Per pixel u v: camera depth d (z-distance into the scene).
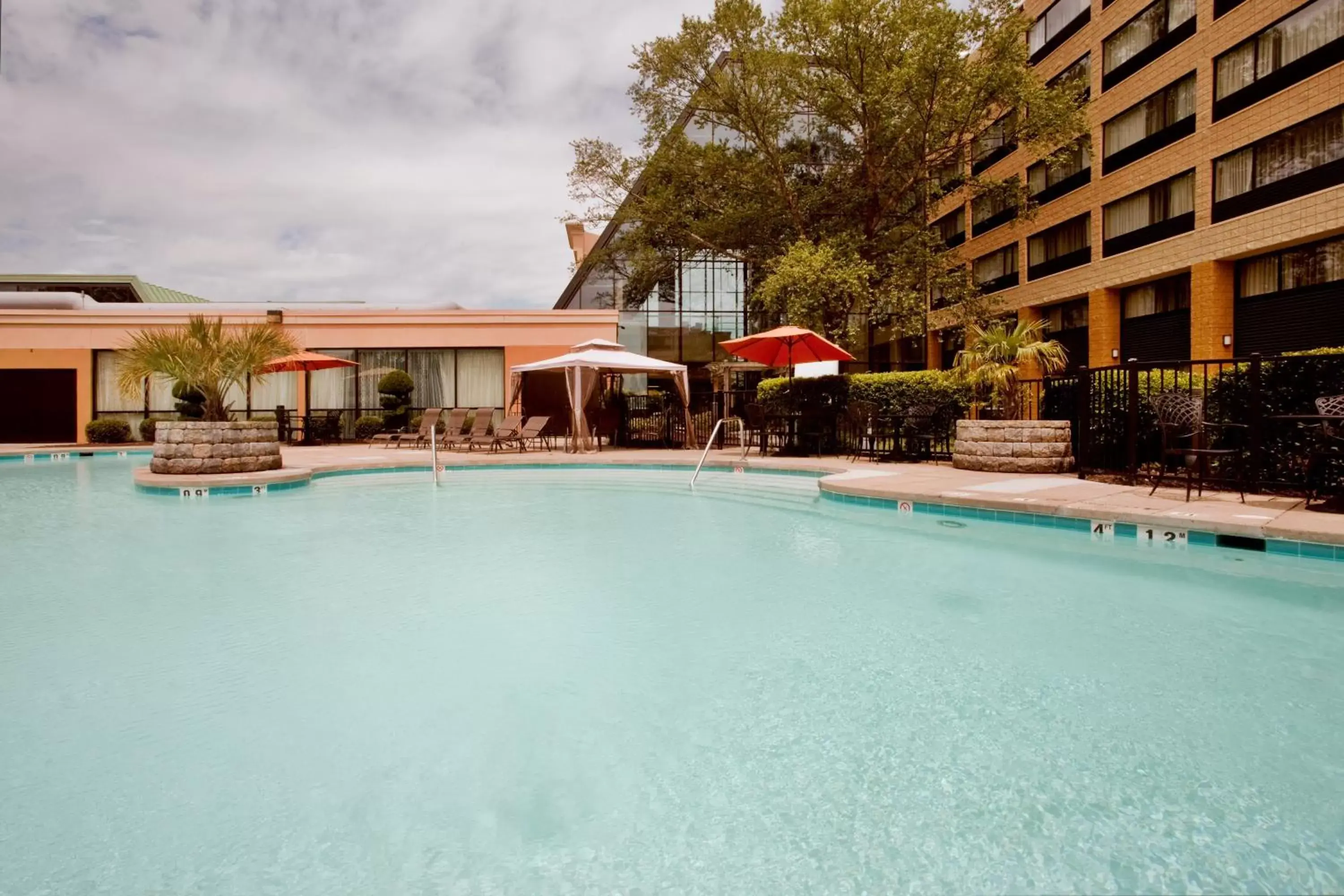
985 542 5.83
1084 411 8.56
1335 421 5.59
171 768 2.21
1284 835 1.82
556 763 2.24
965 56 19.41
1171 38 19.30
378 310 21.20
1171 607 3.92
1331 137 15.23
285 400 20.22
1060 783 2.09
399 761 2.25
